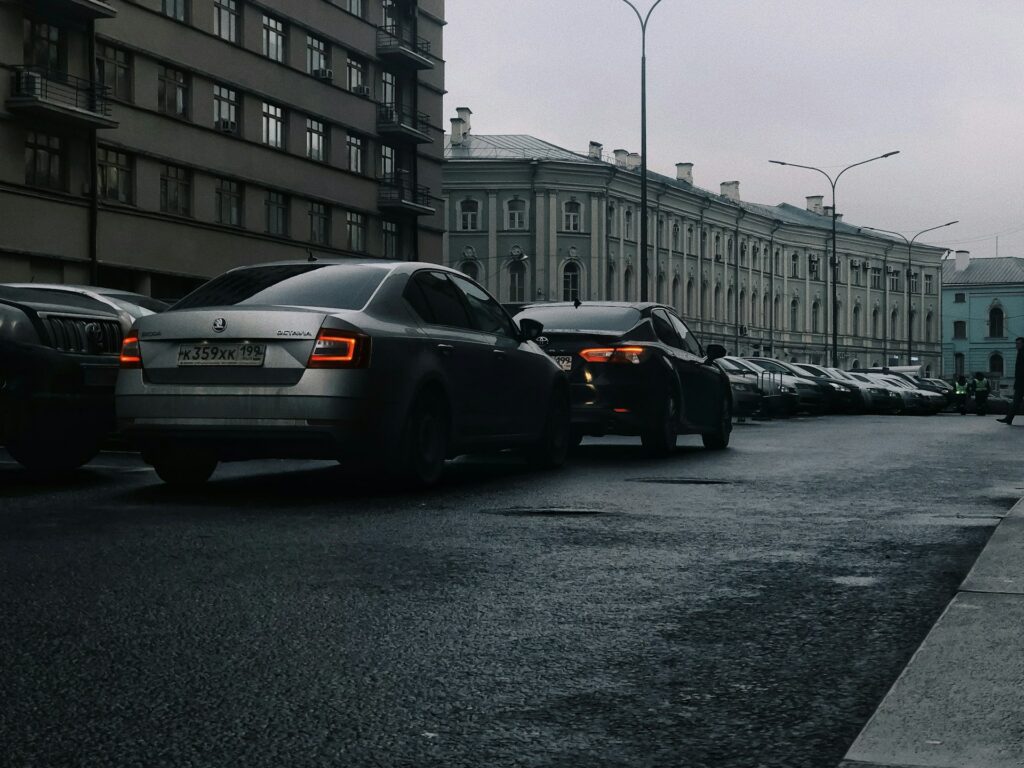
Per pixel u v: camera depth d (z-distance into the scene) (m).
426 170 50.69
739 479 9.95
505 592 5.00
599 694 3.53
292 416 8.08
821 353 91.81
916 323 102.75
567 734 3.15
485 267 66.38
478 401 9.66
